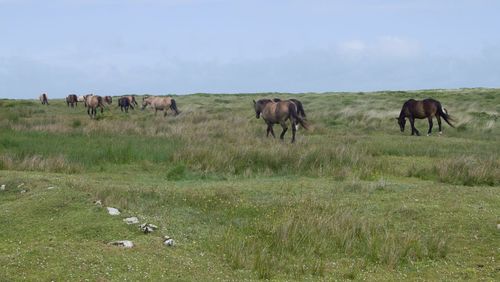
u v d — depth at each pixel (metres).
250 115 34.03
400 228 9.77
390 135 25.19
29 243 8.24
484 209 10.73
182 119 31.17
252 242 8.70
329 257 8.46
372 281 7.46
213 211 10.62
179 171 14.48
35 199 10.19
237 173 15.12
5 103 45.88
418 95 47.50
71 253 7.61
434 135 25.44
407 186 13.03
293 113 21.17
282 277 7.53
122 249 7.99
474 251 8.69
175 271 7.39
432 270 7.94
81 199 10.16
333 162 15.77
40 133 21.78
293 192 12.48
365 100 43.91
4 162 15.05
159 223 9.48
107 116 32.94
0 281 6.61
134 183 13.34
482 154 18.22
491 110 32.78
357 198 11.81
